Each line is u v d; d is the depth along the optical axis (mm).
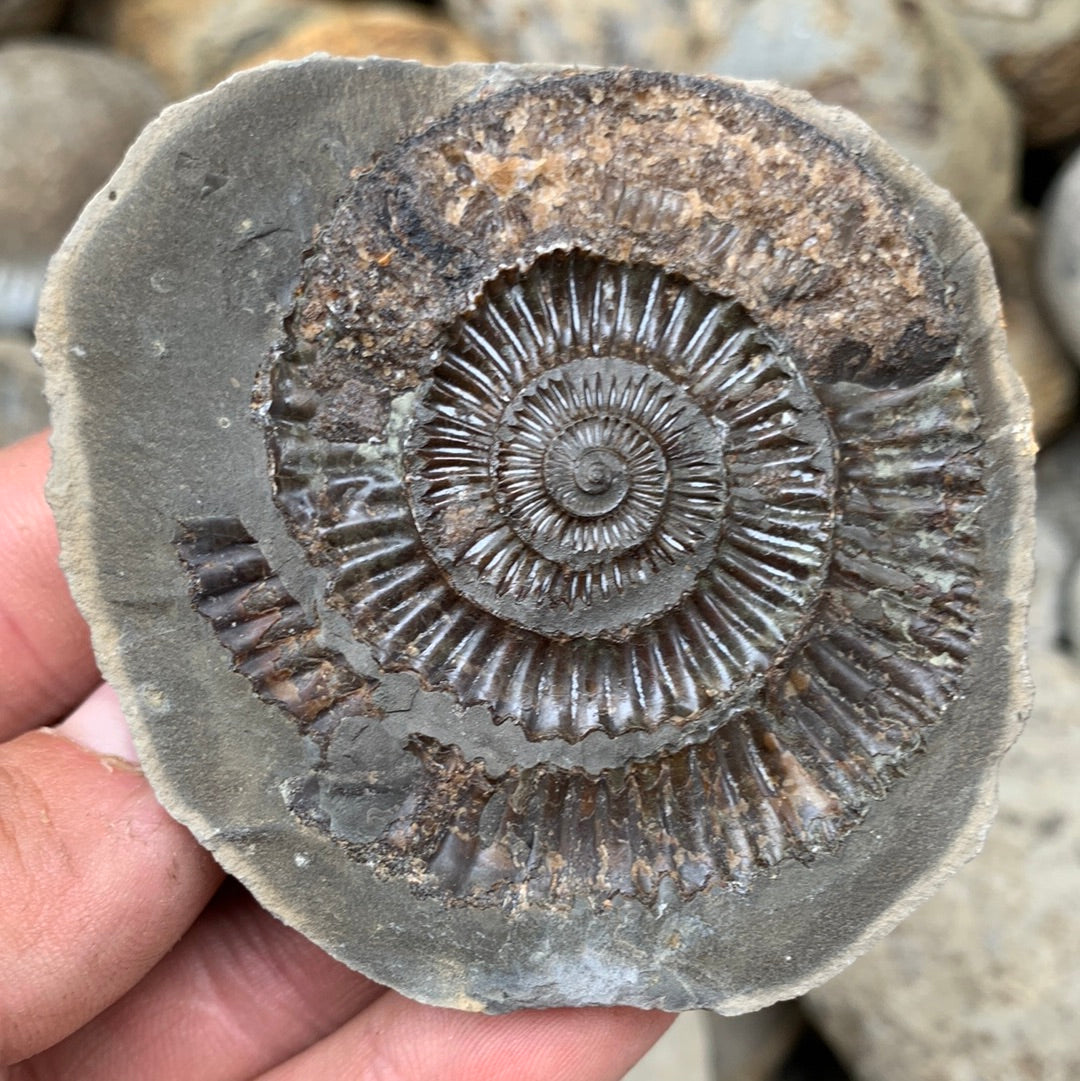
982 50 157
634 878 96
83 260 86
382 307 88
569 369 91
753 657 94
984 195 146
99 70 159
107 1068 108
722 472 91
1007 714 94
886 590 92
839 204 87
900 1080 131
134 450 88
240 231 88
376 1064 103
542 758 95
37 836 91
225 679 91
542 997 95
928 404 91
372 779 94
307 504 91
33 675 114
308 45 160
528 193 87
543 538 92
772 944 95
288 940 114
